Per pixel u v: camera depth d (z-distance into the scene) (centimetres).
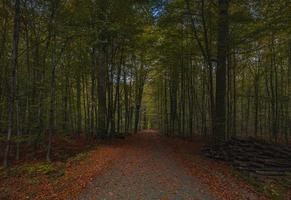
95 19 2222
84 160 1777
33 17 2044
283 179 1405
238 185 1238
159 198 1039
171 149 2503
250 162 1617
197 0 2323
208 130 4312
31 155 1992
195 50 3109
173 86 4416
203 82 3816
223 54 2228
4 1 1961
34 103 2142
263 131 5019
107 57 3231
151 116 8575
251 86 4531
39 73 2348
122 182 1252
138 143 3036
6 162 1548
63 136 2566
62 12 1934
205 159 1944
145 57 3894
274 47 3256
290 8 1922
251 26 2178
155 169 1544
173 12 2388
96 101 3244
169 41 3023
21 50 2462
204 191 1132
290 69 3806
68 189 1127
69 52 2788
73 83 3338
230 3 2191
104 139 3023
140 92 5216
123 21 2589
